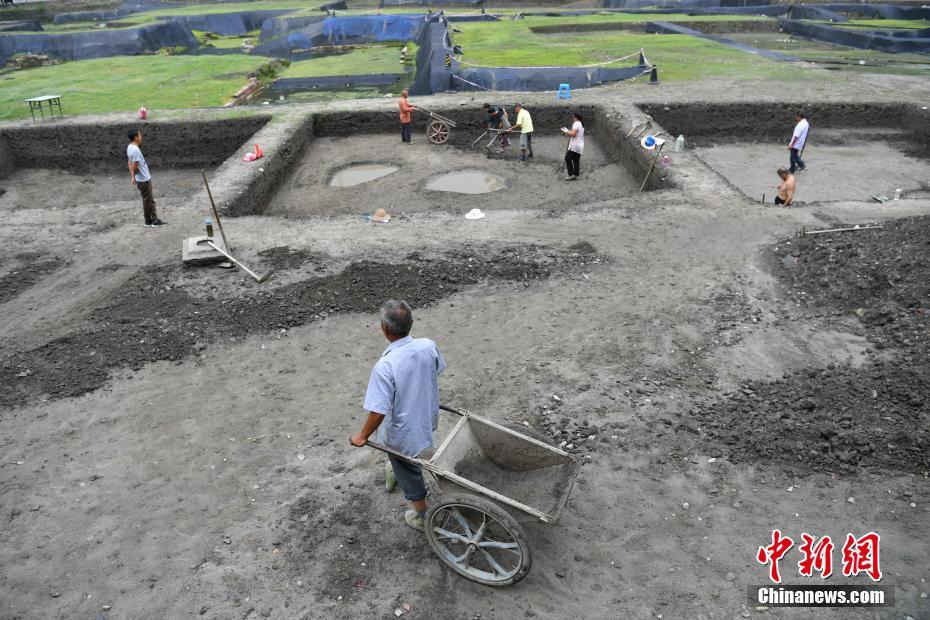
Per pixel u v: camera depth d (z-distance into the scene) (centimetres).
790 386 621
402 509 490
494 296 834
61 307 830
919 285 743
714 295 813
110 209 1198
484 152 1725
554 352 698
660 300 805
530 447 442
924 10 3959
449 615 407
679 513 478
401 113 1762
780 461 521
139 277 904
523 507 378
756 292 823
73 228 1105
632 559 441
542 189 1448
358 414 604
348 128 1897
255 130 1797
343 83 2602
